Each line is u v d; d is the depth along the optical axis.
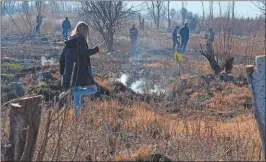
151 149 9.99
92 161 9.24
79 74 12.49
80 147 9.82
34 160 8.89
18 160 8.31
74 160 9.09
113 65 34.84
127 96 21.19
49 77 25.72
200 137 11.30
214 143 10.88
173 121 14.42
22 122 8.29
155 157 9.31
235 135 12.01
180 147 10.26
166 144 10.33
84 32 12.59
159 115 15.48
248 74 8.25
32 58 36.19
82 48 12.42
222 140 11.31
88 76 12.66
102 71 31.66
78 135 10.45
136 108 15.98
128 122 12.71
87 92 12.67
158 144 10.67
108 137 10.34
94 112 13.13
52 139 10.05
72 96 13.59
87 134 10.55
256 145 10.58
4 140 9.19
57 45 47.28
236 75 31.14
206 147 10.34
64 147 9.71
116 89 23.84
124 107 15.69
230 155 10.32
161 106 18.25
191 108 19.05
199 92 26.08
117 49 51.28
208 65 37.47
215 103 23.06
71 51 12.48
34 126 8.31
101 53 45.81
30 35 52.22
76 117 11.63
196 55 47.00
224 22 36.94
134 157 9.27
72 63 12.45
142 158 9.24
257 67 8.12
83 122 11.66
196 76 30.61
